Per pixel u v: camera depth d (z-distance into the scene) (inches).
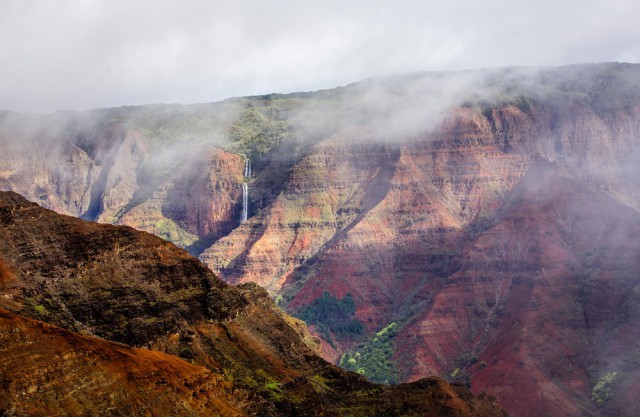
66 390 6712.6
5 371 6530.5
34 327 6889.8
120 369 7145.7
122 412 6879.9
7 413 6323.8
